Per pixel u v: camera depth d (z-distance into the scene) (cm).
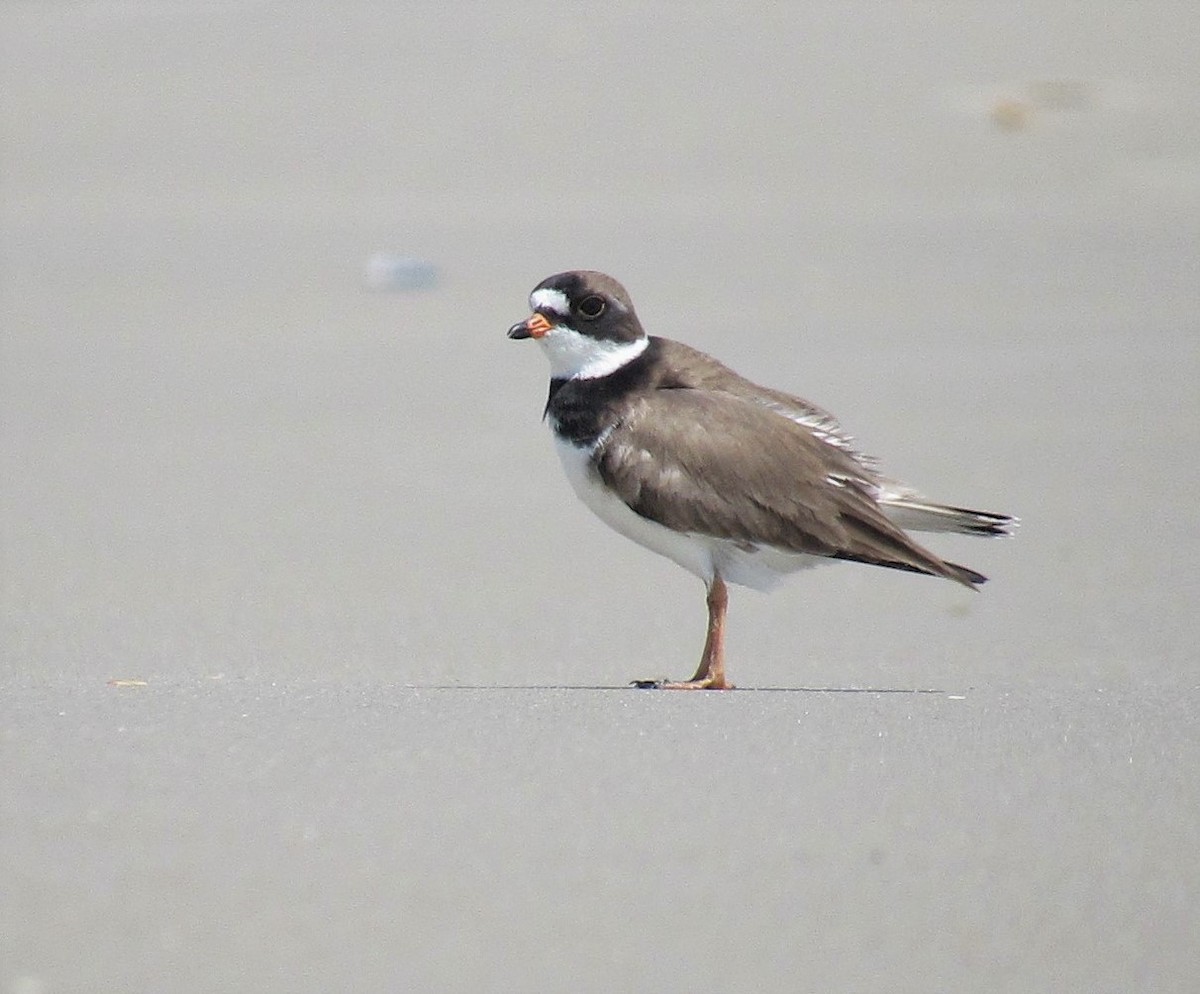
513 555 1438
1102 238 2308
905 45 3148
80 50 3241
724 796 746
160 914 616
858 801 745
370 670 1121
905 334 1978
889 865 677
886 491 1055
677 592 1357
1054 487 1541
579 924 621
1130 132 2709
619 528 1062
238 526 1497
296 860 663
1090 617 1257
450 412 1806
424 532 1487
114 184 2666
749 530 1023
